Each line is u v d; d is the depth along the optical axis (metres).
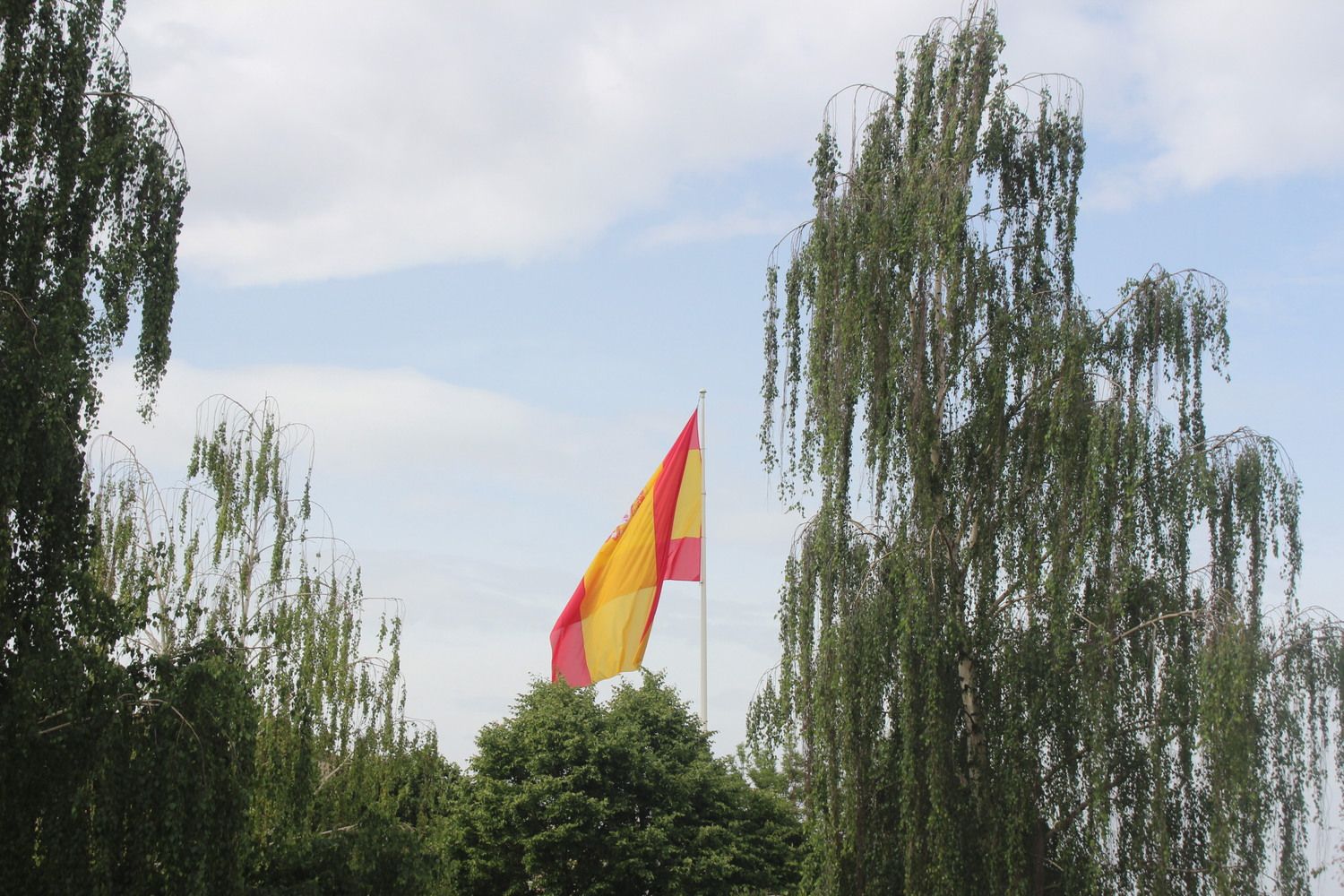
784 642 23.12
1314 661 21.59
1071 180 24.48
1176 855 21.08
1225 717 20.12
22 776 16.91
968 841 21.30
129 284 18.59
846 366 22.45
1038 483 22.19
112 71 19.28
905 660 21.31
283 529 28.75
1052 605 21.27
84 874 17.16
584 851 36.75
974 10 24.47
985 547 22.36
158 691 18.77
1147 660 21.64
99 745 17.34
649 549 37.94
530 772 37.78
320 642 28.31
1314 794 21.06
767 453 23.78
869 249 22.61
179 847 17.42
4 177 17.94
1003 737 21.50
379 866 28.81
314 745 27.34
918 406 22.39
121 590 23.80
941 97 23.91
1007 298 23.48
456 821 37.38
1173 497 22.11
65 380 17.08
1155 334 23.08
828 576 22.30
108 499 24.92
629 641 37.59
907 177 23.41
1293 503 22.19
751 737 24.86
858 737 21.88
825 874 21.91
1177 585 22.12
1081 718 21.25
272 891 27.22
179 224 19.61
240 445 28.73
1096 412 21.67
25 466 17.20
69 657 17.25
